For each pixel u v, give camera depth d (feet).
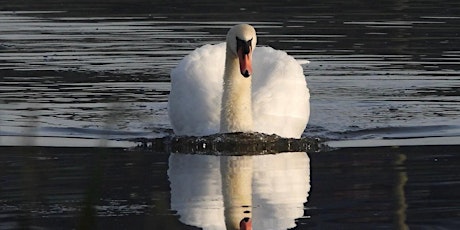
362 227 37.65
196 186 43.70
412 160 48.06
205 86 56.13
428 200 41.19
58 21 90.17
